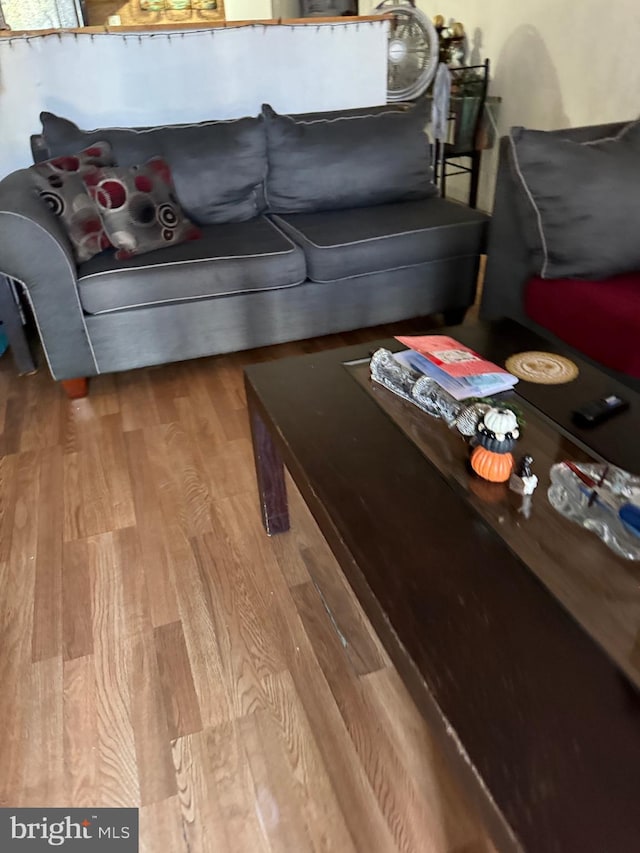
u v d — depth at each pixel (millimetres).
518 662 755
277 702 1174
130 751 1099
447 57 3551
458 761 678
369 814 1004
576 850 580
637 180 1789
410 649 775
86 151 2176
